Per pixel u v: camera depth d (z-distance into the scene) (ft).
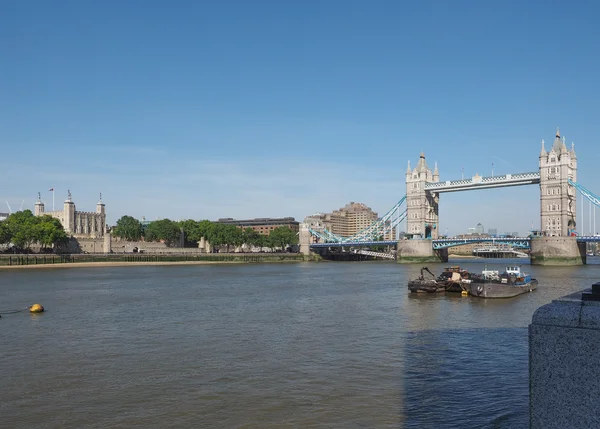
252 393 94.17
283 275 460.96
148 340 144.25
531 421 28.68
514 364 113.91
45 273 472.85
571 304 28.55
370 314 196.54
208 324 172.14
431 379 102.68
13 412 84.74
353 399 90.48
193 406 87.30
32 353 127.95
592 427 26.84
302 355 124.47
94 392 95.30
